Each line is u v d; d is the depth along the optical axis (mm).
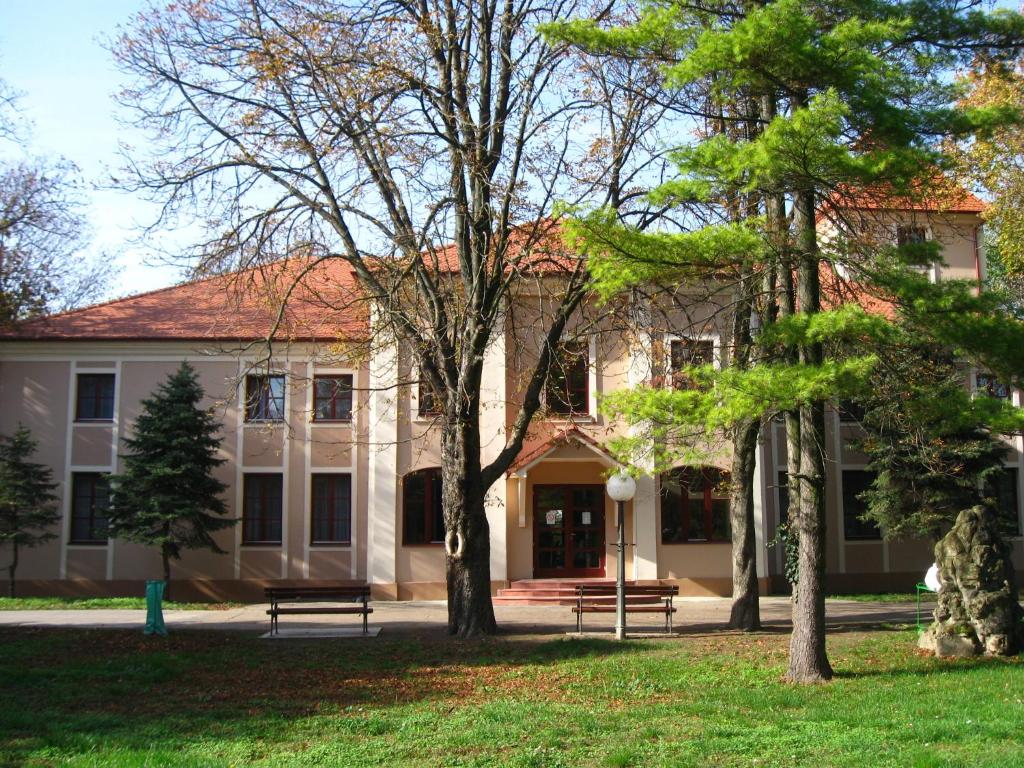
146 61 16531
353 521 27234
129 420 27672
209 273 16969
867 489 28453
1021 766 7816
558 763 8367
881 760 8211
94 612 22672
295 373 27656
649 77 16016
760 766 8141
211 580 27016
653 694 12133
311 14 16109
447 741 9281
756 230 11875
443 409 18422
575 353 19391
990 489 28266
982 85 19562
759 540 26672
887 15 11188
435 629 19500
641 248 11188
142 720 10422
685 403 11656
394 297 17469
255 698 11883
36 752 8805
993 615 14812
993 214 23953
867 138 11375
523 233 18141
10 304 27594
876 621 20188
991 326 11070
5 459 25422
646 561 26500
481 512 18531
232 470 27500
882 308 12609
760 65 10984
